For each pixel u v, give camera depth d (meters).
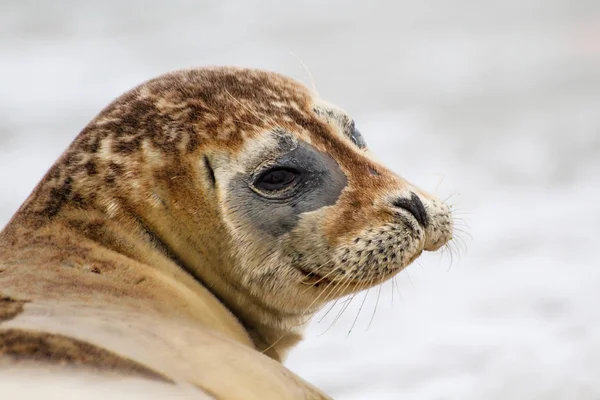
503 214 38.03
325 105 14.02
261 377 10.75
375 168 13.75
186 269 12.93
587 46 75.25
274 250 13.13
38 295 10.71
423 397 23.55
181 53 73.94
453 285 31.19
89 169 12.57
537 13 88.38
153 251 12.52
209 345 10.74
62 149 49.47
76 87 63.34
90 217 12.29
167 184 12.68
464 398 23.23
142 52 73.88
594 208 38.38
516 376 23.67
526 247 34.34
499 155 46.94
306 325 14.38
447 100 60.16
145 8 88.62
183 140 12.84
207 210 12.80
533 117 55.00
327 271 13.24
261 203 13.03
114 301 11.07
